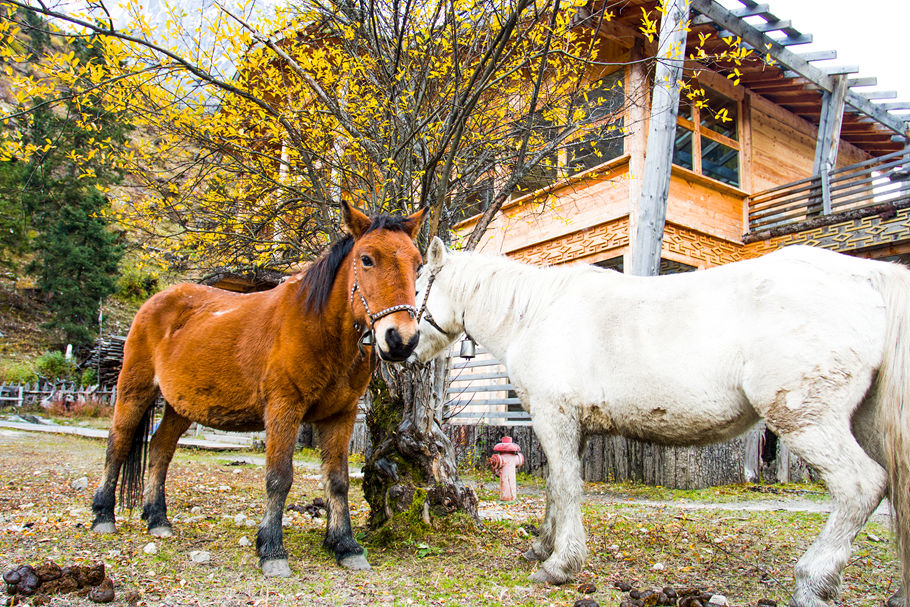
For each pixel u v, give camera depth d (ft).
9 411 60.08
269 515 10.10
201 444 36.99
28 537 11.78
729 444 25.05
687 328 9.39
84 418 60.03
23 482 19.62
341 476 11.26
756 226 34.88
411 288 9.84
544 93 18.92
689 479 23.82
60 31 13.80
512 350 11.43
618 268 34.19
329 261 10.61
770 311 8.70
